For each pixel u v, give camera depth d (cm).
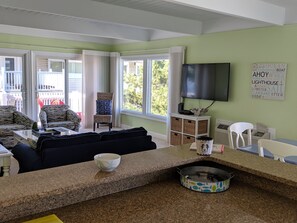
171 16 515
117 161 143
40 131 508
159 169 154
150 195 143
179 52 595
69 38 734
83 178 133
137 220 118
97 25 597
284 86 440
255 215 124
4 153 351
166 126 657
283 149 208
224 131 523
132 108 770
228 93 518
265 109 468
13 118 597
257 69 473
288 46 432
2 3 366
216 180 157
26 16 509
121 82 794
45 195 118
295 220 120
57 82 741
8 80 668
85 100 768
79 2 416
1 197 112
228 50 518
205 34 557
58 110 659
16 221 113
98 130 748
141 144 375
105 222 116
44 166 301
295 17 420
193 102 591
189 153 180
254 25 473
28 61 679
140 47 716
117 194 143
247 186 156
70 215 121
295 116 431
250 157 174
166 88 665
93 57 771
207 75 543
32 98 696
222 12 358
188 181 150
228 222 117
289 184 137
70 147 315
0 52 639
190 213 125
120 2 433
